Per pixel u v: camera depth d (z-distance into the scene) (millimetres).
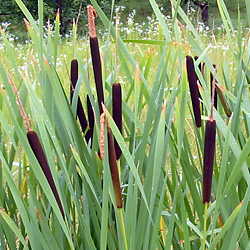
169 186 1586
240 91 1513
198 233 1466
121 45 1484
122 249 1285
